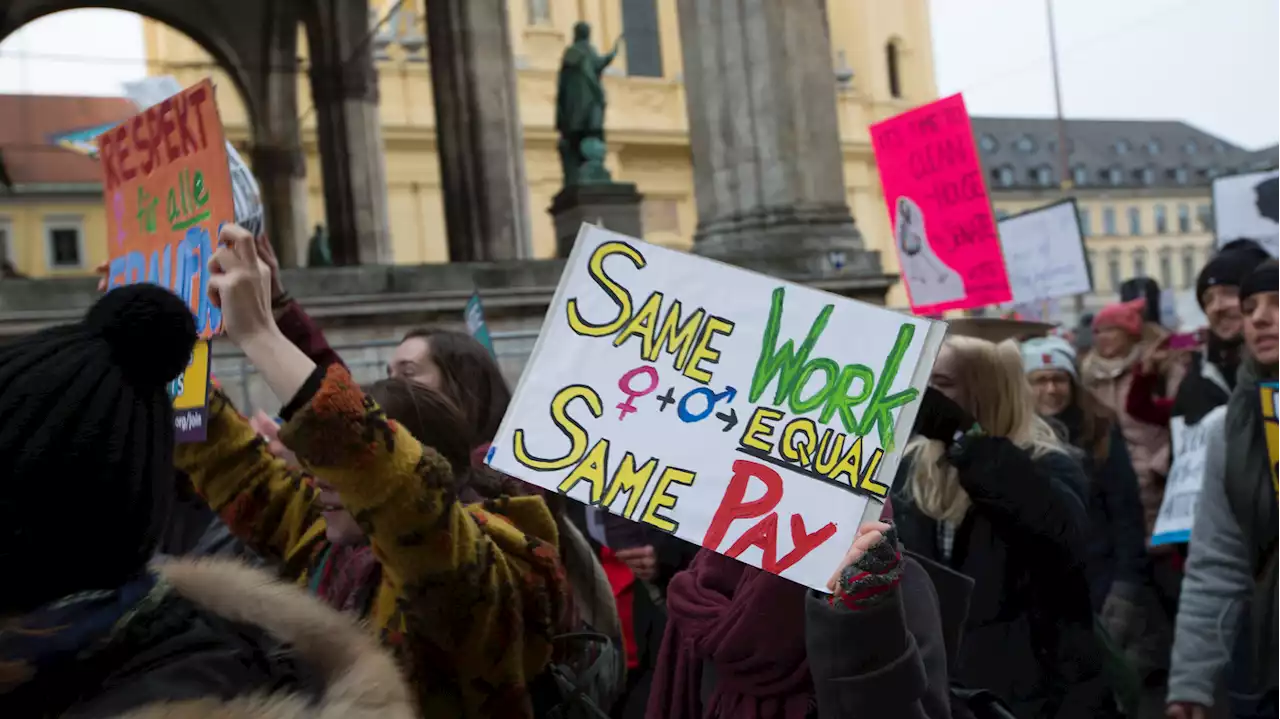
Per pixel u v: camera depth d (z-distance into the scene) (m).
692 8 11.10
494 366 3.19
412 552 1.73
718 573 2.27
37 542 1.04
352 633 1.20
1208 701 3.31
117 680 1.06
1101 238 41.25
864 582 1.82
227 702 1.03
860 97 35.91
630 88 33.47
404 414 2.31
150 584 1.15
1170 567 4.89
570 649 2.32
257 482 2.41
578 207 13.39
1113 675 2.99
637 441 2.06
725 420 2.05
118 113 30.84
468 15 16.69
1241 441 3.19
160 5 24.09
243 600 1.20
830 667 1.85
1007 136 44.25
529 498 2.30
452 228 16.92
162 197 2.49
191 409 2.30
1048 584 2.79
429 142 30.14
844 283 10.30
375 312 9.29
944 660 2.09
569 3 32.50
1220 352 4.31
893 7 36.97
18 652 1.02
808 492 2.00
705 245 10.87
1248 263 4.23
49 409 1.07
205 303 2.31
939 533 2.94
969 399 3.18
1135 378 5.36
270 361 1.70
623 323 2.12
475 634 1.83
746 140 10.66
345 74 21.61
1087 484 3.22
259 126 25.44
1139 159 45.19
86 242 30.12
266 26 24.91
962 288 5.46
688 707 2.34
